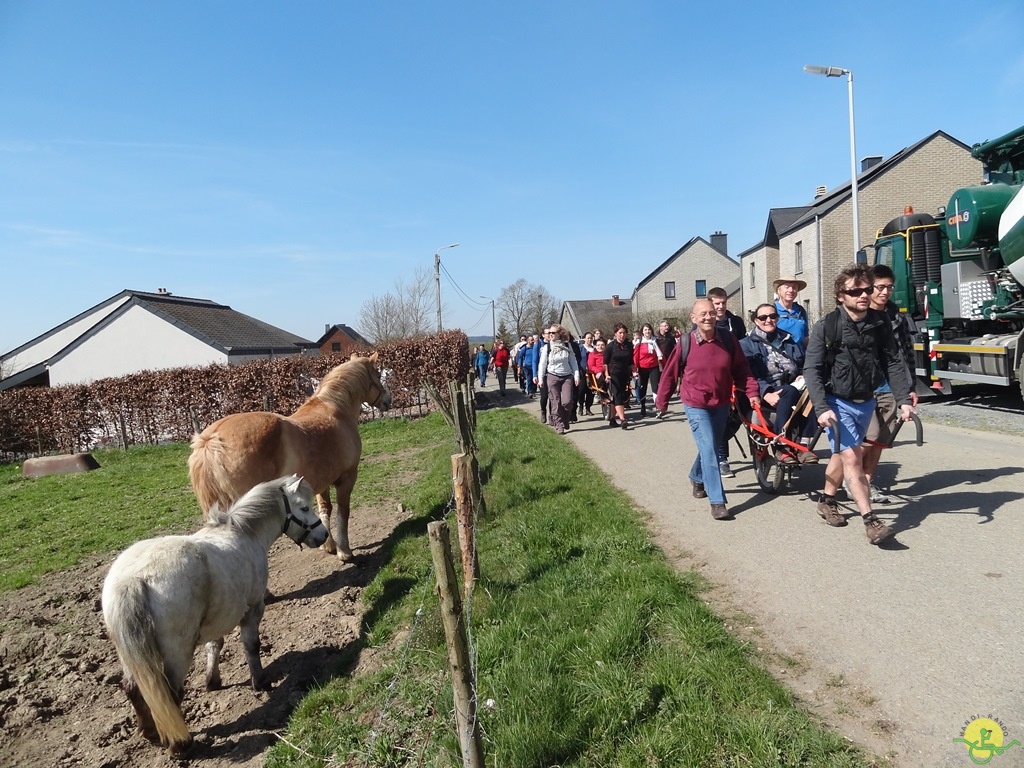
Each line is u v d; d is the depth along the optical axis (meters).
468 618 3.66
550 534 5.89
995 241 11.19
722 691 3.25
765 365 6.63
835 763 2.73
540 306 86.06
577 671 3.65
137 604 3.60
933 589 4.09
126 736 4.21
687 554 5.23
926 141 28.81
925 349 12.63
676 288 55.69
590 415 15.03
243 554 4.44
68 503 11.69
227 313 39.00
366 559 6.75
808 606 4.10
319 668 4.73
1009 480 6.11
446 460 10.50
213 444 5.44
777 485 6.45
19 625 6.02
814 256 29.86
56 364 30.88
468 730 2.74
